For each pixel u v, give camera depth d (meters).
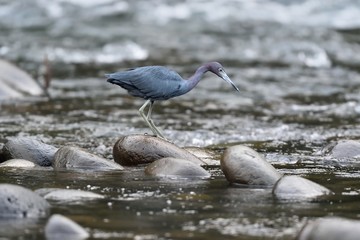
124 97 19.56
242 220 8.70
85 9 31.42
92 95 19.69
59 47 25.59
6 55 24.30
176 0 32.94
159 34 28.20
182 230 8.28
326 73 22.80
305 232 7.75
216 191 10.11
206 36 27.86
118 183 10.56
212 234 8.16
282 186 10.00
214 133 15.32
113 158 12.31
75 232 8.07
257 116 17.42
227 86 20.97
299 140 14.64
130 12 31.28
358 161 12.48
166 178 10.91
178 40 27.31
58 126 15.81
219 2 32.84
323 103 18.92
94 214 8.85
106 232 8.17
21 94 19.28
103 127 15.79
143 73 12.31
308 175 11.37
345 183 10.79
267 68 23.28
